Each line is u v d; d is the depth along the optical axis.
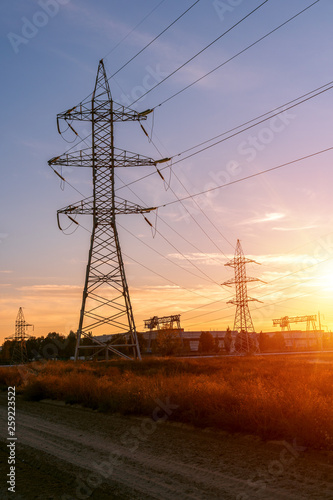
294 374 26.67
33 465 10.99
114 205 46.88
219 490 8.45
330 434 10.94
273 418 12.44
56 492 8.69
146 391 19.11
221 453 11.18
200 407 15.55
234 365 44.78
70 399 23.16
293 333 177.38
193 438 13.21
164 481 9.23
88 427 15.98
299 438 11.38
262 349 141.62
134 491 8.68
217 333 155.75
